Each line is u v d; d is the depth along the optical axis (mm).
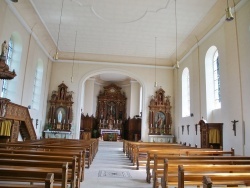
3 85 11789
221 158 5840
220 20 11328
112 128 25531
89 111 24906
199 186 5551
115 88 27516
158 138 18516
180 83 17812
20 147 6891
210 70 13312
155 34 14812
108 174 7629
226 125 10656
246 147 9023
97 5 11547
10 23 10781
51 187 2467
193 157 5680
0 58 8375
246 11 9359
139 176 7449
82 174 6512
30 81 14102
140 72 19672
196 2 10961
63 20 13352
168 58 19516
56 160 4352
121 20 13086
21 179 3418
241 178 3275
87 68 19359
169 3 11094
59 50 18516
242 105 9406
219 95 12453
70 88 18938
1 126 10312
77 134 18312
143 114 19156
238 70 9773
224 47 11117
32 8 11945
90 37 15750
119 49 17812
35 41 14617
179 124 17625
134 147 9953
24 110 12531
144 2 11117
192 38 14945
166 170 4562
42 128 17406
